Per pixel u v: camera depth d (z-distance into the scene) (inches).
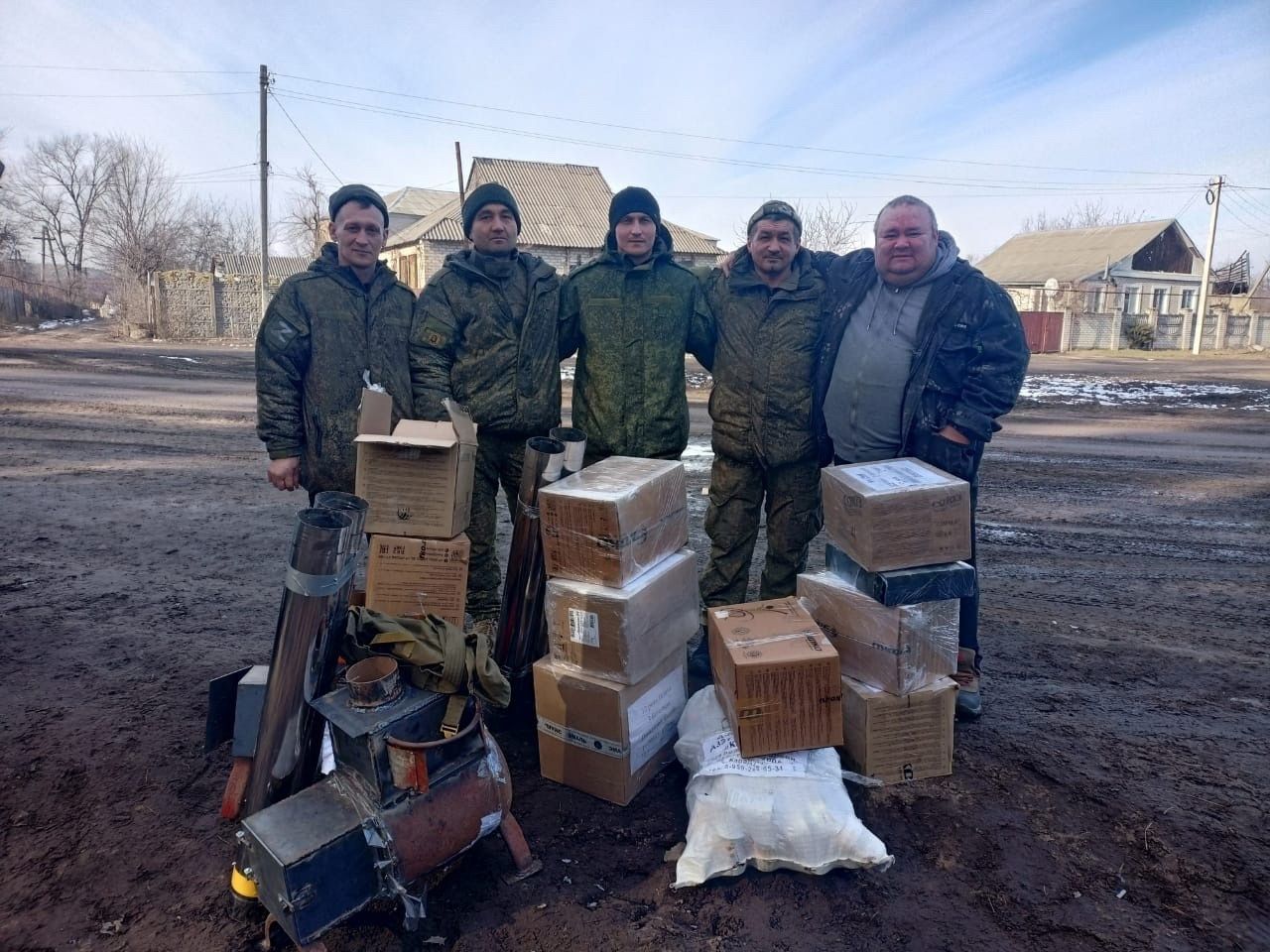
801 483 137.9
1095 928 82.7
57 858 91.7
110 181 1722.4
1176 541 231.6
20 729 118.4
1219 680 142.0
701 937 81.6
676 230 1213.1
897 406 123.2
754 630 102.9
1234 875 90.6
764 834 88.9
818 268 138.1
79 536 216.8
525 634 123.0
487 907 85.5
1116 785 108.1
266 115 907.4
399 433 106.3
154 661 142.3
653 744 107.7
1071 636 162.2
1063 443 396.8
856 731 106.7
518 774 111.0
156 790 104.7
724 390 137.3
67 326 1194.6
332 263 130.8
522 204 1191.6
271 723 83.6
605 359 134.4
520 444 137.6
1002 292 120.6
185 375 607.2
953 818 100.7
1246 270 1803.6
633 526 101.9
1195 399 572.7
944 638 106.7
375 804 76.5
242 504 256.5
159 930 81.5
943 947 80.4
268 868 72.6
